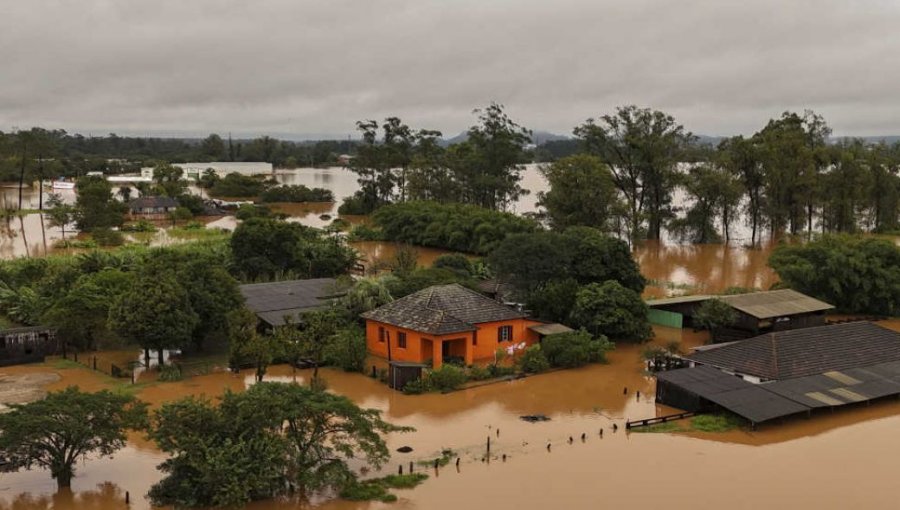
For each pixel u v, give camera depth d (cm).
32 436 2433
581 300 4775
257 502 2561
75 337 4478
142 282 4088
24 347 4266
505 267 5344
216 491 2409
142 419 2617
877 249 5866
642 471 2855
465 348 4256
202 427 2522
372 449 2642
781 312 4859
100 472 2789
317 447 2652
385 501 2573
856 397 3491
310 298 5069
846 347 4016
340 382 3997
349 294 4825
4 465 2492
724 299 4991
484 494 2641
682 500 2611
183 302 4122
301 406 2569
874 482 2772
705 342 4894
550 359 4331
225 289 4472
